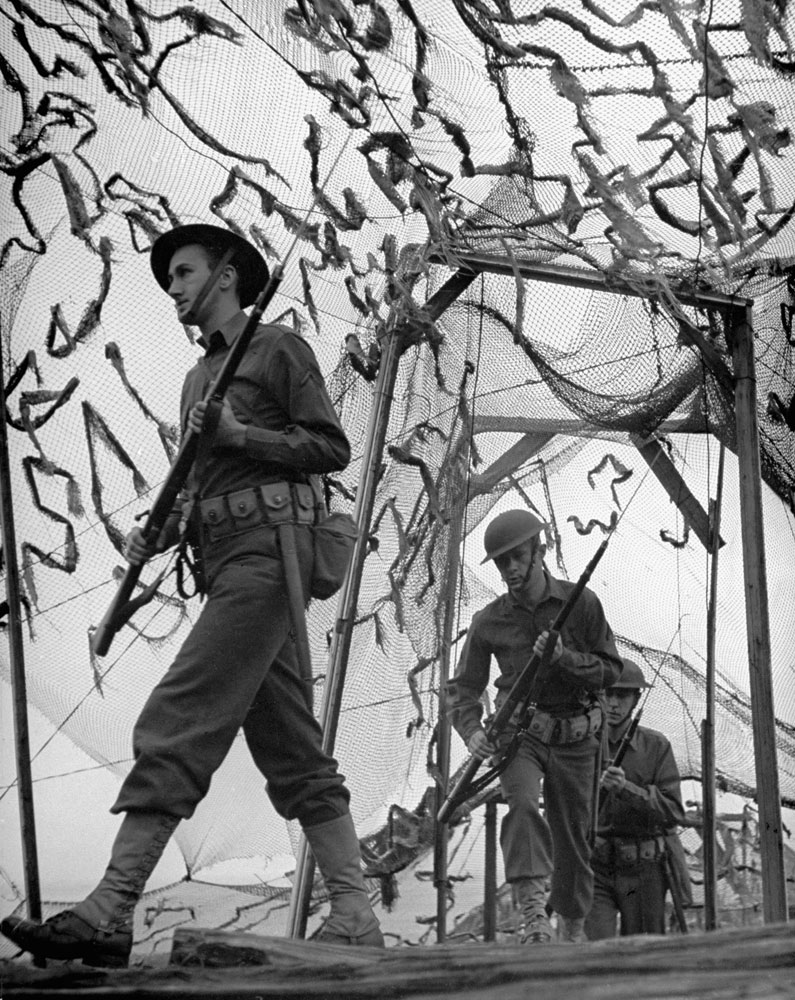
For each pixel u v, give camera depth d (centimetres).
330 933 349
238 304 387
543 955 274
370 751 520
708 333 557
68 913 320
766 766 520
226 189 499
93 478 494
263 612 350
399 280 518
